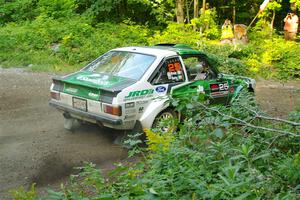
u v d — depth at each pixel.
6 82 12.60
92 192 5.00
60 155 7.11
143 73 7.55
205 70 8.60
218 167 4.05
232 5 22.06
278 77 15.95
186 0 20.22
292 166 3.89
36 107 10.13
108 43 16.48
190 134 4.68
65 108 7.74
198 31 19.33
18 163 6.75
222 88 8.70
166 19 20.00
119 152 7.30
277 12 22.97
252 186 3.43
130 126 7.26
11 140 7.79
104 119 7.08
